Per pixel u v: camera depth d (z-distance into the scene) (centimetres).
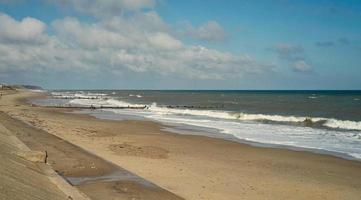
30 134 2370
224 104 8331
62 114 5066
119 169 1639
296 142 2717
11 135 2117
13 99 8556
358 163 1995
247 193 1393
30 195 1051
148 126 3725
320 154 2242
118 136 2875
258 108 6694
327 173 1766
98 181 1424
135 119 4562
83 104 7862
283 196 1376
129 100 10575
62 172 1526
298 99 10575
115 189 1330
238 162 1977
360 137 2980
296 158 2117
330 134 3169
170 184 1465
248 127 3700
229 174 1689
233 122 4228
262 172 1756
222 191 1403
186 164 1875
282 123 4103
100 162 1739
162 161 1928
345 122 3816
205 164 1894
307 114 5156
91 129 3253
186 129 3506
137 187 1377
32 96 11775
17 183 1092
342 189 1495
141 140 2698
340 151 2350
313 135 3103
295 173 1755
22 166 1336
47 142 2139
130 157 1994
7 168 1188
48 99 10225
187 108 7012
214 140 2777
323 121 4019
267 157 2133
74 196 1191
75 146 2109
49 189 1193
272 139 2864
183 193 1350
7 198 943
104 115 5162
